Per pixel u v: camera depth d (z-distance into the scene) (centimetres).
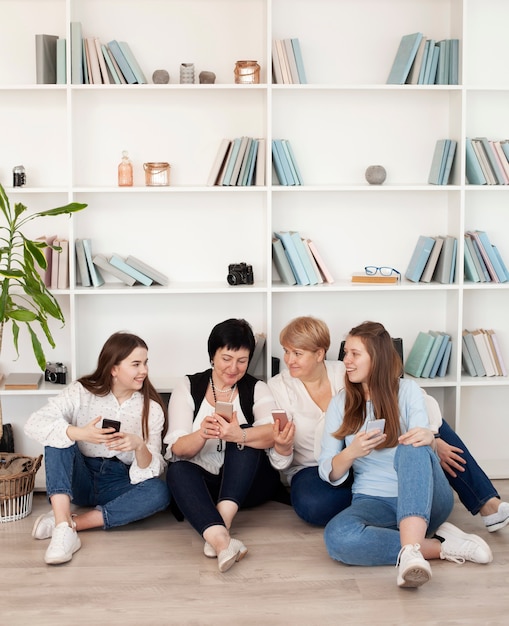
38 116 412
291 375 362
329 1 415
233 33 413
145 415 357
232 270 410
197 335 431
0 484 357
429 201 430
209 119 418
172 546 335
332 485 349
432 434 313
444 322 438
